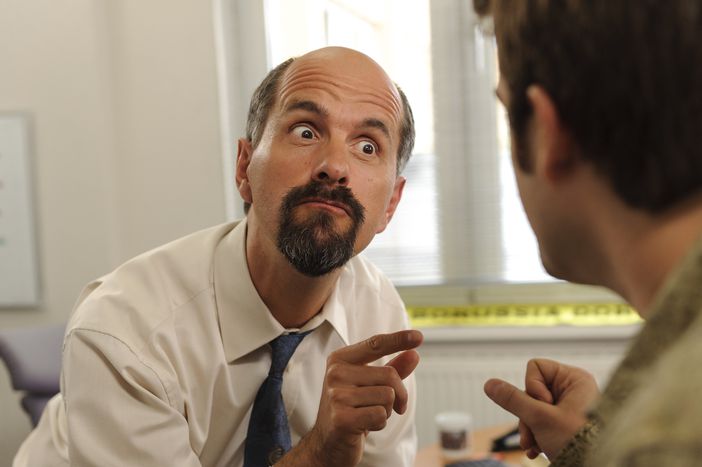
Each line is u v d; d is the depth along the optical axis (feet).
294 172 3.53
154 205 8.96
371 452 4.49
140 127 8.93
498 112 8.93
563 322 8.68
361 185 3.61
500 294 9.21
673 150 1.39
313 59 3.69
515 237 8.94
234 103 9.41
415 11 9.09
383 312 4.86
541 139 1.57
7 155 8.77
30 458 4.92
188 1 8.79
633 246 1.48
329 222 3.51
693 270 1.30
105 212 8.79
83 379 3.54
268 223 3.60
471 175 9.03
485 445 5.50
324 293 4.03
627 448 1.15
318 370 4.32
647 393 1.22
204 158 8.87
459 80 9.02
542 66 1.51
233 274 4.00
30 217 8.81
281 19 9.46
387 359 4.68
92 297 3.86
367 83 3.68
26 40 8.72
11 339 6.41
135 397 3.56
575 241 1.63
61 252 8.86
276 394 3.96
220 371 3.95
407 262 9.19
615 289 1.63
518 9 1.57
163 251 4.17
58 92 8.72
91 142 8.73
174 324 3.88
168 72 8.86
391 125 3.73
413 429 4.81
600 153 1.46
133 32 8.88
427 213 9.13
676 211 1.44
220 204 8.87
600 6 1.41
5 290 8.89
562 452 1.99
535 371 3.06
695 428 1.08
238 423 4.09
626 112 1.40
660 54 1.37
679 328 1.30
